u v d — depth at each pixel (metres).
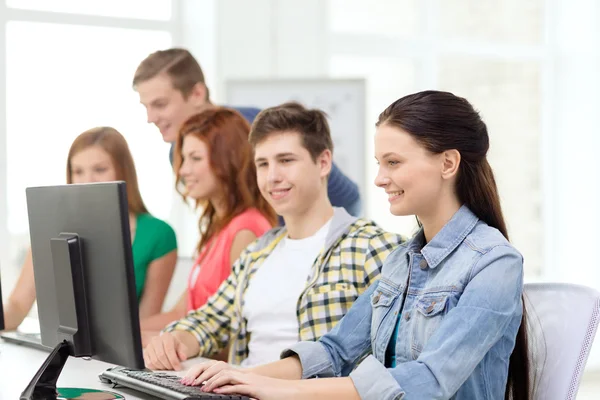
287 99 4.81
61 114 4.89
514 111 6.04
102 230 1.51
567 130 6.07
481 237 1.55
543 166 6.11
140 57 5.10
